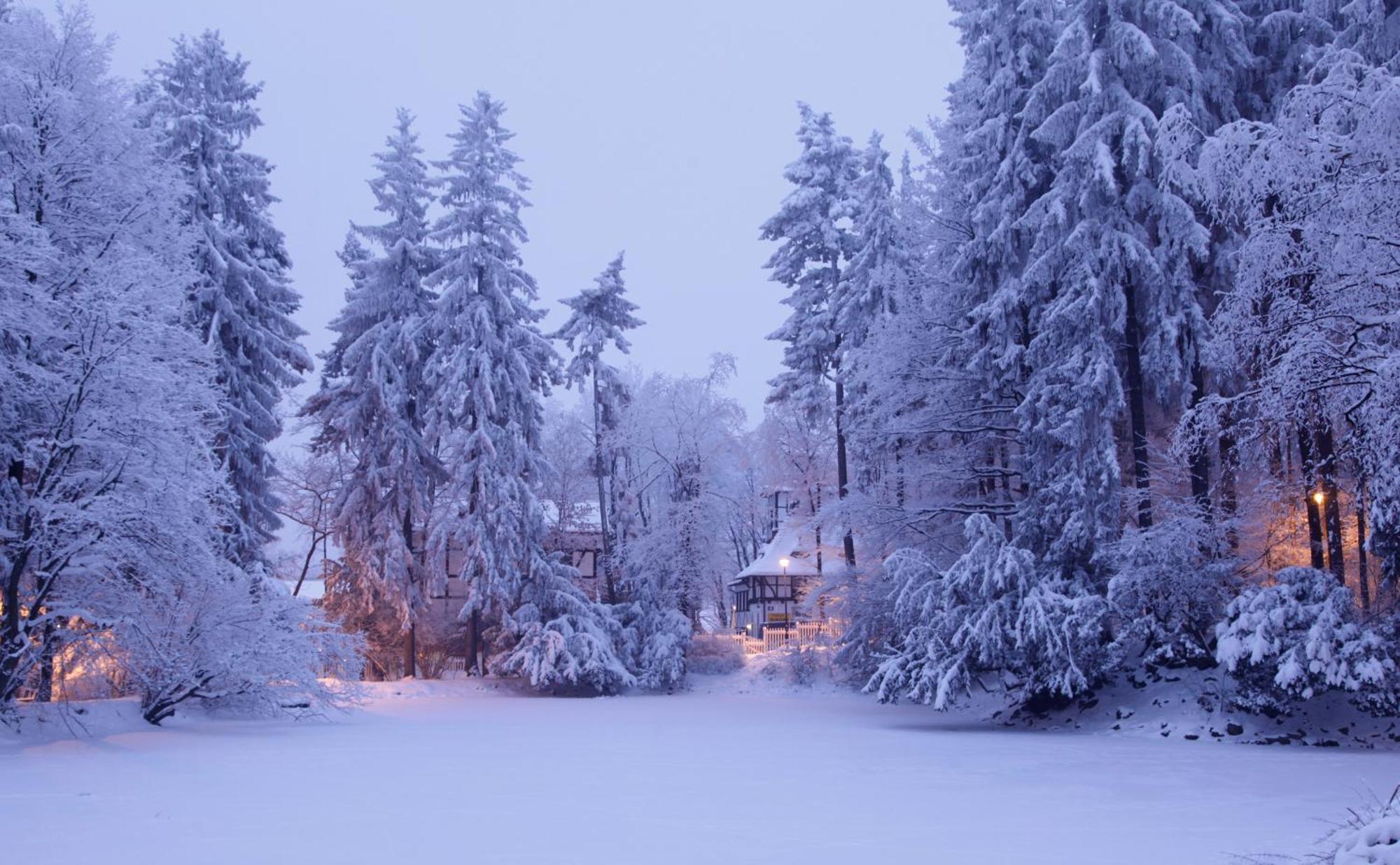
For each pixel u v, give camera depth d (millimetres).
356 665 28984
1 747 17828
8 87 22141
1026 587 24812
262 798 12484
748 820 10891
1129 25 25500
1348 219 16219
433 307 45188
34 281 21469
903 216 34500
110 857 8664
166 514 20656
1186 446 20172
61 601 21094
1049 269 27109
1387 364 15266
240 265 37562
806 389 45562
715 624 77750
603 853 8914
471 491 42781
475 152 45344
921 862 8461
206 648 22453
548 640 41312
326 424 43594
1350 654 19938
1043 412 26766
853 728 25781
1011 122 30188
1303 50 26703
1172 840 9555
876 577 33781
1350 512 24203
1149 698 24250
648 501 53250
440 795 12906
